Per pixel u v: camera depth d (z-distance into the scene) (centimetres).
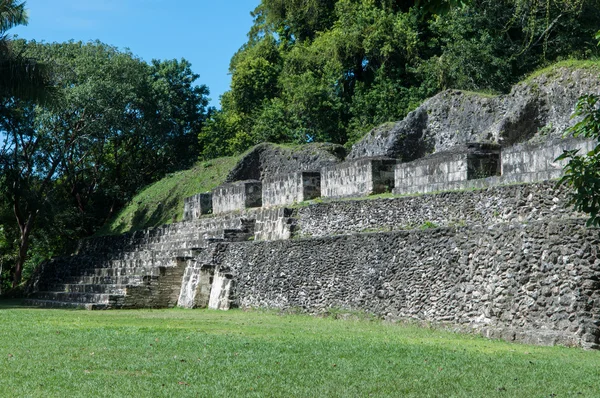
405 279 1853
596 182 984
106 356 1252
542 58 3500
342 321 1941
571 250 1452
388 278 1906
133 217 4178
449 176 2309
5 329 1711
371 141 3244
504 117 2678
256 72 4938
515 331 1492
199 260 2634
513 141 2645
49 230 4334
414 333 1638
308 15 4897
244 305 2409
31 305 3055
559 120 2570
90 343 1412
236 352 1292
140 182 4953
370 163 2592
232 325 1833
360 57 4334
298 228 2578
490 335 1544
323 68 4403
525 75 3431
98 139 4462
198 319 2048
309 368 1138
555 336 1419
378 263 1948
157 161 5181
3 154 3812
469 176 2242
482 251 1659
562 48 3444
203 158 4959
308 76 4247
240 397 945
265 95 4950
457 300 1700
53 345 1385
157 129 4859
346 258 2061
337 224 2428
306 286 2177
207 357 1238
